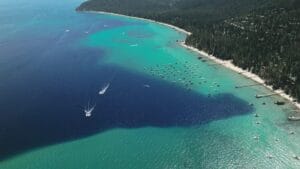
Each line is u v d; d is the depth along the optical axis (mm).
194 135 139375
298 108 158000
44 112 161250
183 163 122438
